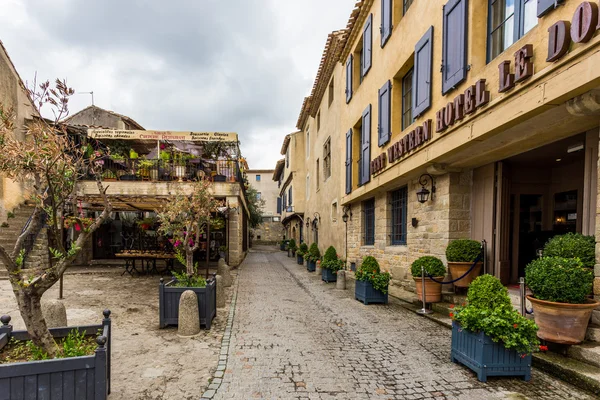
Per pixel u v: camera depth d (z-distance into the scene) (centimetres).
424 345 477
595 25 311
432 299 656
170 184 1312
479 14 523
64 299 773
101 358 258
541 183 764
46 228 1120
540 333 386
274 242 4438
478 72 507
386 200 969
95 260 1449
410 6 750
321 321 607
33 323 287
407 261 835
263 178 4775
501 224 613
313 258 1441
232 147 1576
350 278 1201
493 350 359
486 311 362
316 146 1919
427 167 683
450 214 671
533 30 403
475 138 498
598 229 371
